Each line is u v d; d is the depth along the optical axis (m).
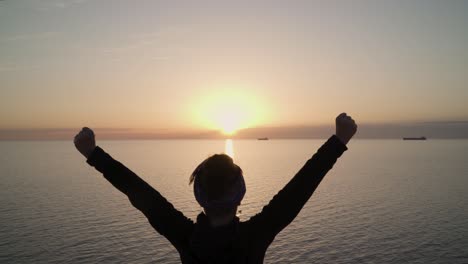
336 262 85.19
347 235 107.44
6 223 124.25
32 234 109.44
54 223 123.25
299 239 103.56
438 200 164.88
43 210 146.25
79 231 112.44
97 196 180.75
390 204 155.62
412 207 148.75
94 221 125.62
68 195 184.75
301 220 126.62
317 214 136.50
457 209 143.12
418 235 106.69
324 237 105.44
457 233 107.94
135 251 92.25
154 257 87.69
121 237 105.12
